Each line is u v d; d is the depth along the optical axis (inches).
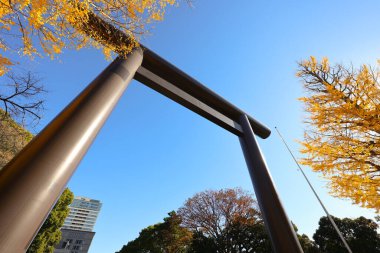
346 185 208.8
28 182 50.0
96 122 74.7
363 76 231.5
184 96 148.7
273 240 95.8
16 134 216.5
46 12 83.0
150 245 983.0
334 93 241.8
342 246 702.5
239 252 764.6
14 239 42.8
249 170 135.1
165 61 147.9
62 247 1904.5
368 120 208.1
